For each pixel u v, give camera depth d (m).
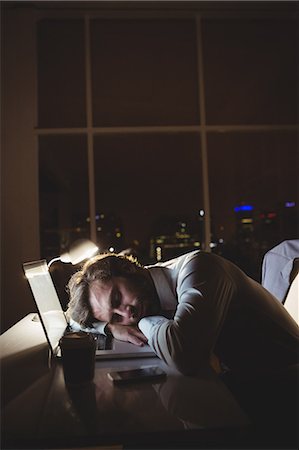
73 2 4.29
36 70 4.29
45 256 4.29
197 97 4.58
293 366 1.37
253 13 4.54
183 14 4.52
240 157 4.57
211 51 4.63
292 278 1.85
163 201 4.57
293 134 4.63
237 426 0.82
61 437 0.79
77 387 1.03
